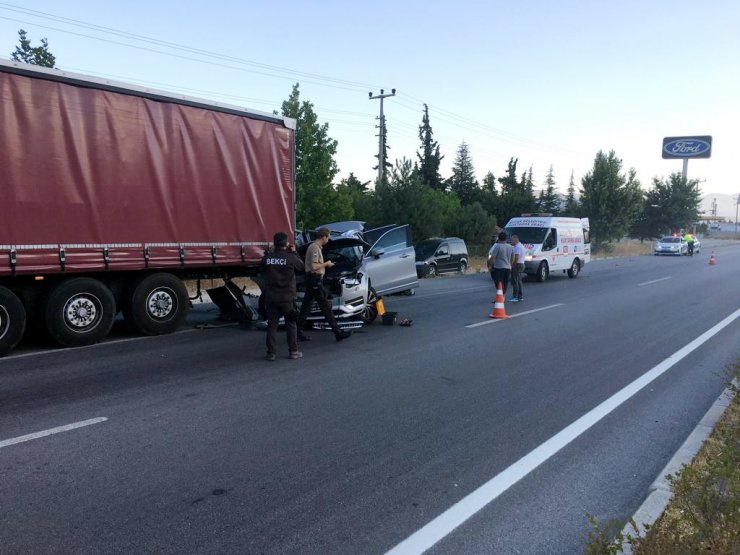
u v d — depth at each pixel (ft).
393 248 44.04
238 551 10.95
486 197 136.77
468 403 20.20
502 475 14.43
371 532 11.70
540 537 11.61
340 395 20.92
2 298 25.70
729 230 393.70
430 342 30.71
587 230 77.51
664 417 18.95
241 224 34.35
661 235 193.88
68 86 26.99
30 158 25.71
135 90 29.37
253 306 37.63
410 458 15.40
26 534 11.39
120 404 19.52
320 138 87.40
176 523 11.91
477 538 11.55
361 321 32.89
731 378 22.27
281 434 16.98
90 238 27.78
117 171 28.71
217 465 14.74
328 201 87.86
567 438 16.98
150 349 28.32
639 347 29.73
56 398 20.08
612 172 141.08
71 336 28.19
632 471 14.76
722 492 10.98
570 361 26.58
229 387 21.74
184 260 31.71
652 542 10.04
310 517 12.25
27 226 25.68
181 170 31.37
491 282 66.64
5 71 24.94
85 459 14.98
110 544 11.10
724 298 50.60
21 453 15.29
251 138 34.76
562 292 55.72
